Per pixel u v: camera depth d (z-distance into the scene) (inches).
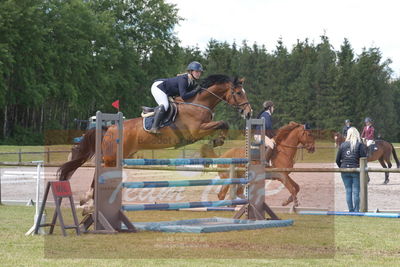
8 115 2156.7
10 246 264.7
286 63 3595.0
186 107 390.0
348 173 446.3
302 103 3344.0
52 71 1980.8
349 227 345.1
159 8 2450.8
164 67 2484.0
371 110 3344.0
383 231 326.6
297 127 443.8
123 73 2335.1
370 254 247.3
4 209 446.6
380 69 3420.3
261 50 3831.2
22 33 1886.1
